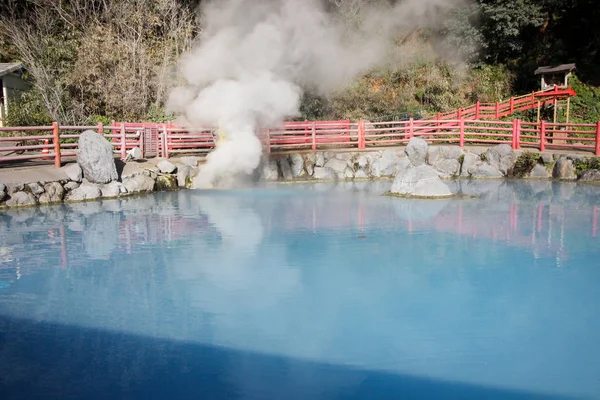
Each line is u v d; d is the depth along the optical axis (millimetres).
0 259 6102
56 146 10242
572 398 3256
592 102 19844
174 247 6625
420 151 13461
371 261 5988
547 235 7102
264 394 3305
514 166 13273
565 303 4730
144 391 3328
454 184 12227
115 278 5445
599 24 22281
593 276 5426
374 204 9625
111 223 7996
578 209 8930
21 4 19891
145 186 11008
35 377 3480
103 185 10391
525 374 3529
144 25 18172
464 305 4699
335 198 10367
